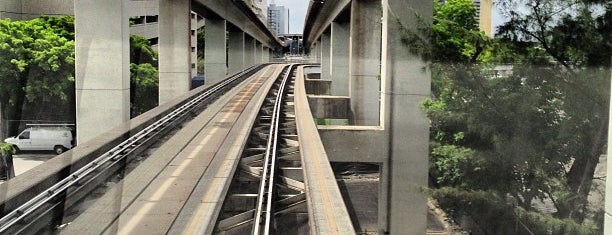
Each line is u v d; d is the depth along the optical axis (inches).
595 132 390.0
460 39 480.7
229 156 560.4
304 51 4837.6
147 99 1079.0
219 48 1927.9
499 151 431.2
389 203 642.2
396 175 670.5
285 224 357.7
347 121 1327.5
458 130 481.7
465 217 476.7
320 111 1346.0
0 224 236.1
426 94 602.9
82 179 338.0
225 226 347.3
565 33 405.1
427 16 555.8
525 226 408.5
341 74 1702.8
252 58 2915.8
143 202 369.4
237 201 401.4
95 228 288.4
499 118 442.6
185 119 874.1
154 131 658.8
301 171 530.9
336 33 1706.4
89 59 790.5
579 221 391.5
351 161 814.5
